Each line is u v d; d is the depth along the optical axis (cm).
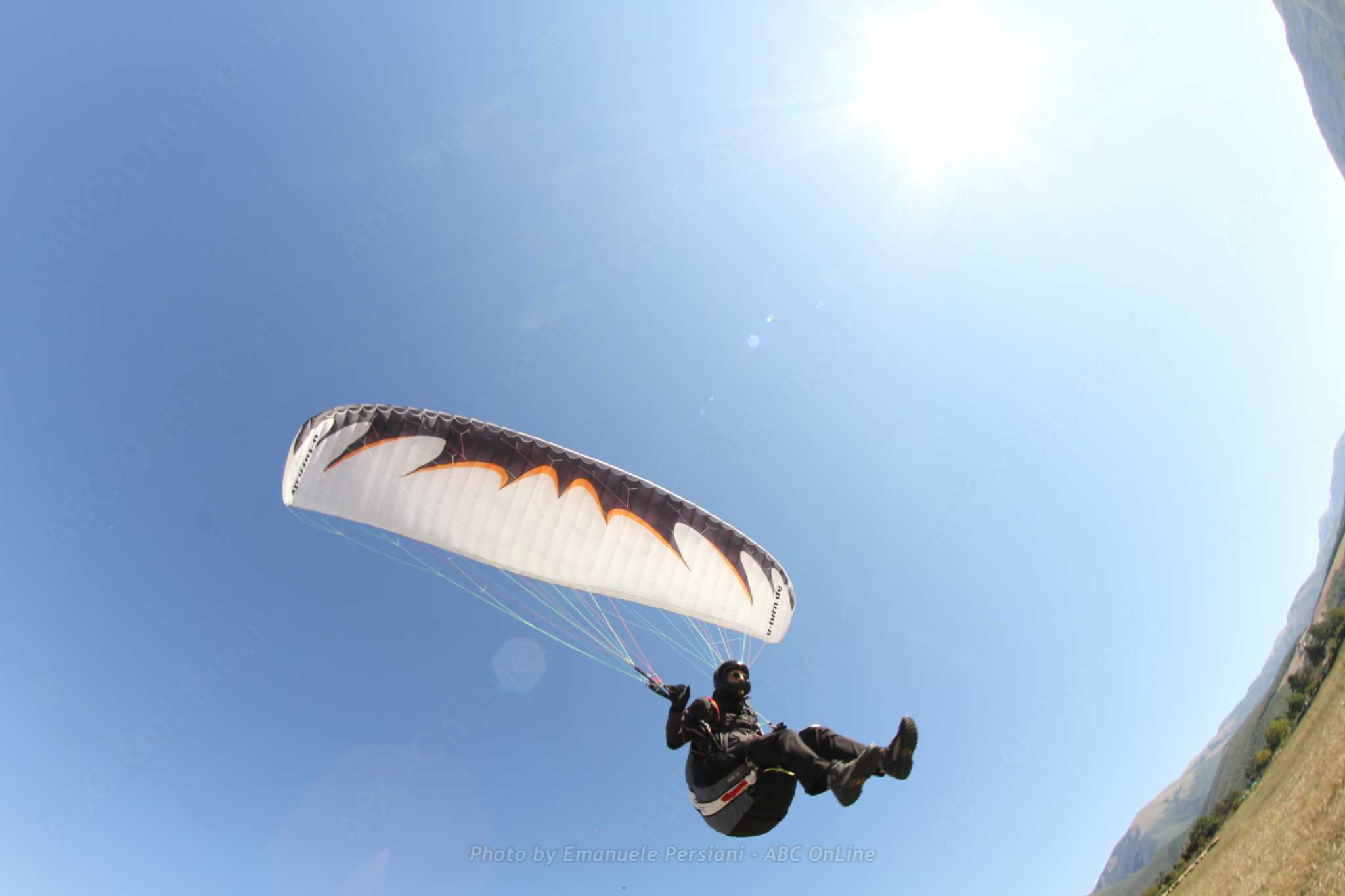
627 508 807
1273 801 2992
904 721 370
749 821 536
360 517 740
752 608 841
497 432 775
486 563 795
